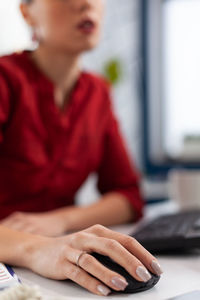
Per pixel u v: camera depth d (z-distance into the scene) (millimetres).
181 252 634
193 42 1262
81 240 502
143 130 1382
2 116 922
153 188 1325
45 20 911
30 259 542
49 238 569
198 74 1255
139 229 718
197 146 1224
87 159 1029
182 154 1243
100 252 475
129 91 1715
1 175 957
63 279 500
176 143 1271
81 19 884
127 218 954
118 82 1715
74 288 474
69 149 982
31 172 949
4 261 573
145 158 1345
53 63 979
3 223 780
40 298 404
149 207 1143
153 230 679
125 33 1741
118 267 457
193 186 993
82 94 1024
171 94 1277
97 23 909
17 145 946
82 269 476
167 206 1133
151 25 1304
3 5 1698
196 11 1263
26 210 952
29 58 993
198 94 1252
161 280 501
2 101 925
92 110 1037
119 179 1077
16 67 962
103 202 954
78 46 917
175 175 1016
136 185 1075
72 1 879
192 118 1256
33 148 948
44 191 963
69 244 512
